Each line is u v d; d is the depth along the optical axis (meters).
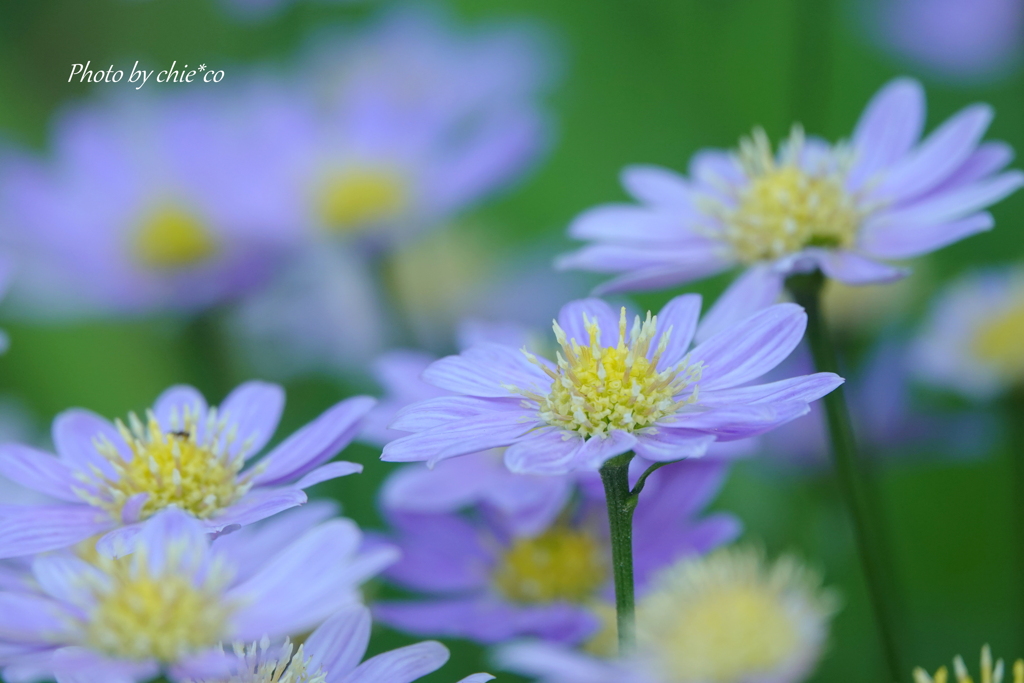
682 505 0.30
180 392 0.29
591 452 0.27
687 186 0.33
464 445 0.27
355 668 0.26
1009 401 0.36
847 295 0.37
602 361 0.28
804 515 0.35
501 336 0.33
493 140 0.47
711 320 0.31
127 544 0.27
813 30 0.38
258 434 0.29
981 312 0.37
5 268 0.32
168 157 0.47
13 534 0.27
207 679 0.26
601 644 0.30
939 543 0.36
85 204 0.46
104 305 0.43
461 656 0.32
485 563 0.31
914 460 0.36
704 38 0.45
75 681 0.26
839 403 0.30
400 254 0.46
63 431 0.29
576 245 0.47
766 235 0.32
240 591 0.27
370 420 0.31
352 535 0.28
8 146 0.47
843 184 0.32
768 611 0.29
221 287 0.43
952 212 0.31
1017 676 0.27
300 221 0.45
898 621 0.33
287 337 0.43
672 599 0.29
